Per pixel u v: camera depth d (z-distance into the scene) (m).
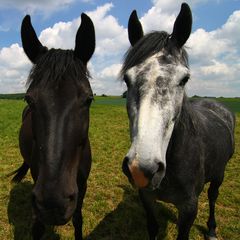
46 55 0.94
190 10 1.01
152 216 1.27
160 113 0.86
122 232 1.54
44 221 0.85
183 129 1.07
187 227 1.15
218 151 1.36
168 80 0.90
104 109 8.84
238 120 6.59
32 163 1.16
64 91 0.88
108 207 1.79
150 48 0.97
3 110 7.20
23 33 1.03
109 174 2.43
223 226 1.61
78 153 0.95
